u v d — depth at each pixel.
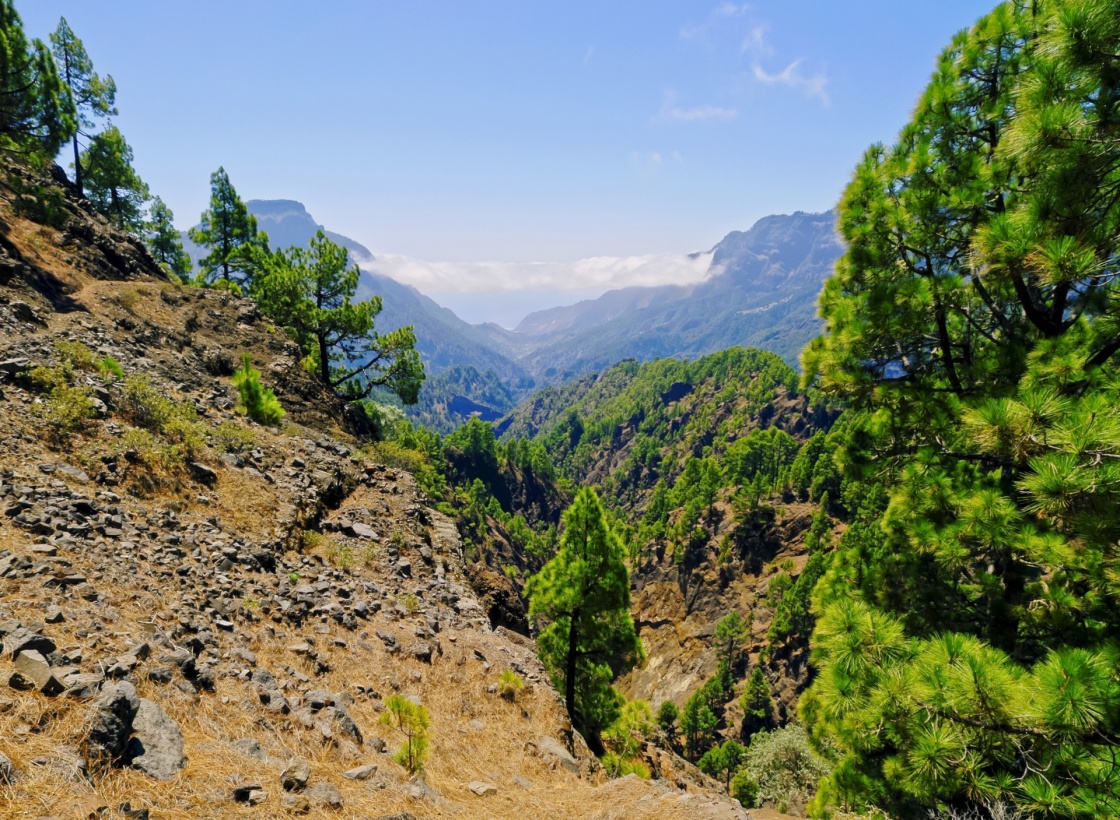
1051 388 7.31
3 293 17.08
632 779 8.85
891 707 6.74
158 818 4.05
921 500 10.79
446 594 14.50
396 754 6.99
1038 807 5.98
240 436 16.28
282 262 39.94
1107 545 6.02
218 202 46.81
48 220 25.84
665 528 151.50
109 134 47.19
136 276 29.08
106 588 7.33
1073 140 6.46
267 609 9.41
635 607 137.12
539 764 9.55
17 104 23.17
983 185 9.91
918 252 10.94
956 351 12.01
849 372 11.38
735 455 165.25
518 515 181.00
